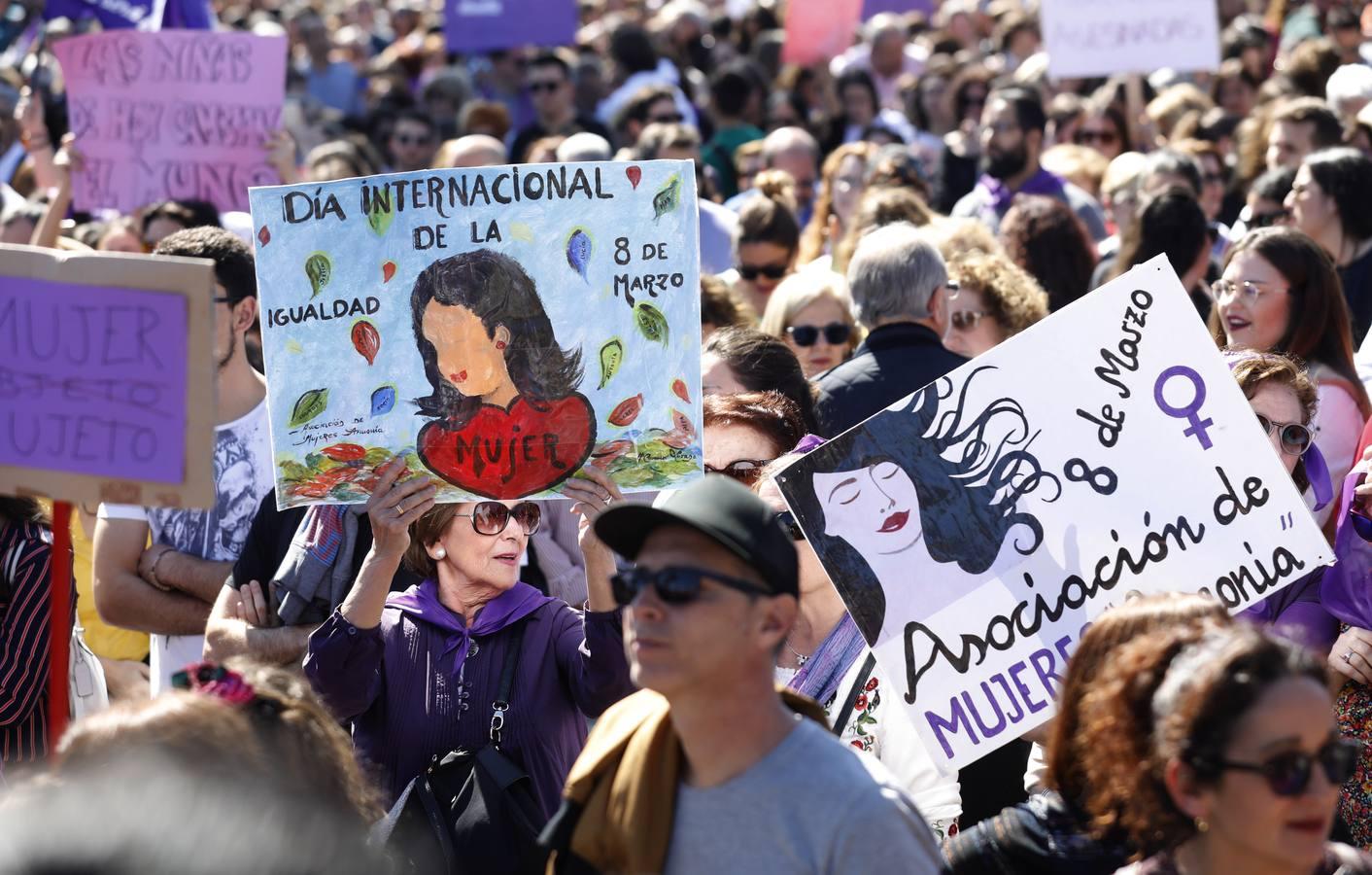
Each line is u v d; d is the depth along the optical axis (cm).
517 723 431
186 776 222
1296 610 470
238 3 2670
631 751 306
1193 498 425
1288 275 579
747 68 1370
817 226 1018
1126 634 319
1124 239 797
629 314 438
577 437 438
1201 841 288
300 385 436
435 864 414
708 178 1066
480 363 435
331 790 304
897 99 1633
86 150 856
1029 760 443
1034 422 427
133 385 387
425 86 1700
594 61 1628
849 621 434
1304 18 1631
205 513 563
